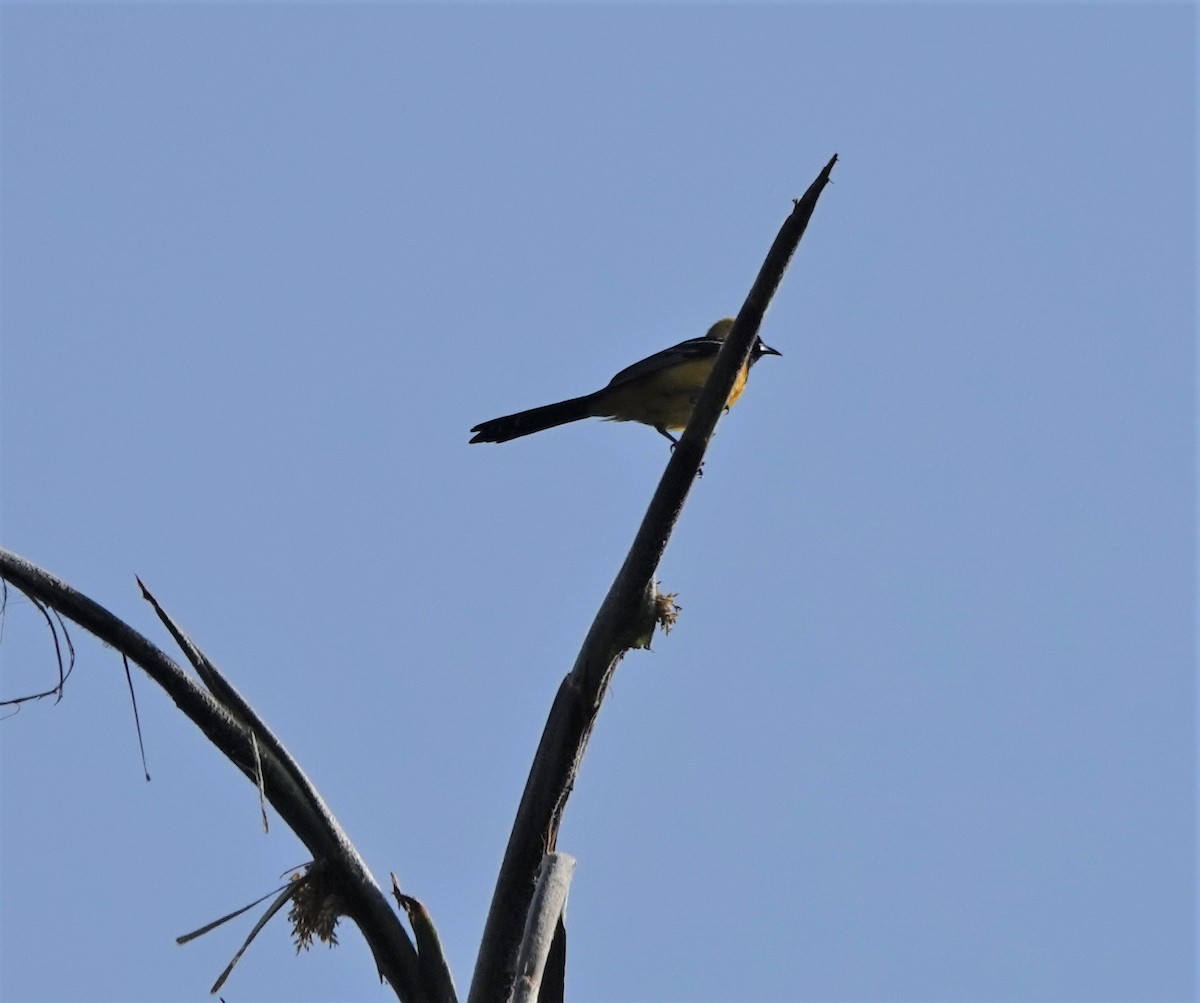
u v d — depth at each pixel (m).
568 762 10.12
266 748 10.16
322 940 9.98
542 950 9.53
